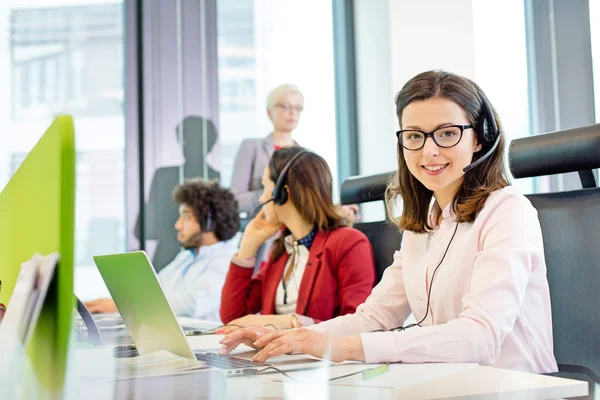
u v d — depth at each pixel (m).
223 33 3.40
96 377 0.80
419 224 1.39
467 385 0.82
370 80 3.37
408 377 0.88
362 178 1.88
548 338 1.22
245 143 3.38
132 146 3.30
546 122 3.23
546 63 3.22
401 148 1.40
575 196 1.30
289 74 3.48
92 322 1.27
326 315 1.81
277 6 3.47
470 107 1.25
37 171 0.67
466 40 3.11
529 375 0.88
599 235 1.23
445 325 1.08
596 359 1.20
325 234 1.88
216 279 2.75
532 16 3.21
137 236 3.29
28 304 0.65
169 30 3.33
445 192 1.34
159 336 1.01
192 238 2.87
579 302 1.23
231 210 2.92
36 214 0.66
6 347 0.68
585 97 3.22
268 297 1.96
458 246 1.28
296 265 1.91
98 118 3.33
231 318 2.06
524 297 1.19
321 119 3.51
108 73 3.35
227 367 0.97
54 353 0.61
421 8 3.13
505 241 1.18
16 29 3.33
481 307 1.10
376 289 1.45
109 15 3.35
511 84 3.20
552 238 1.29
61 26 3.34
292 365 0.99
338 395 0.77
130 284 1.01
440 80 1.26
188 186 2.89
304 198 1.89
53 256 0.61
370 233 1.91
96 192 3.29
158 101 3.31
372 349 1.02
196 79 3.35
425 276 1.34
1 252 0.85
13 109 3.33
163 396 0.72
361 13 3.45
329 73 3.53
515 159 1.36
